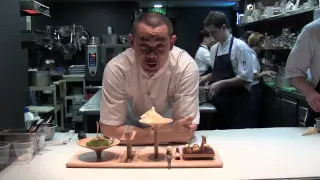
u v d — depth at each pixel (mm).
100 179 1287
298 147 1667
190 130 1652
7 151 1465
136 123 1887
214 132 1990
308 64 2084
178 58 1686
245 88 3332
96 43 5414
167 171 1363
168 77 1678
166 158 1482
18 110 1855
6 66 1681
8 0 1726
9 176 1333
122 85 1675
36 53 5500
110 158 1485
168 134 1646
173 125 1646
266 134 1925
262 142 1760
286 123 3791
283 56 4723
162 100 1754
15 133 1602
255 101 4254
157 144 1486
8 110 1702
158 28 1393
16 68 1830
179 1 5238
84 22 5863
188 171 1360
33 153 1580
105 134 1678
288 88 3816
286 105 3785
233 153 1583
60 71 5520
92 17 5855
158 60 1437
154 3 5371
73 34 5492
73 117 5102
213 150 1504
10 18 1746
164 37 1408
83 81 5160
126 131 1485
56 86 4840
